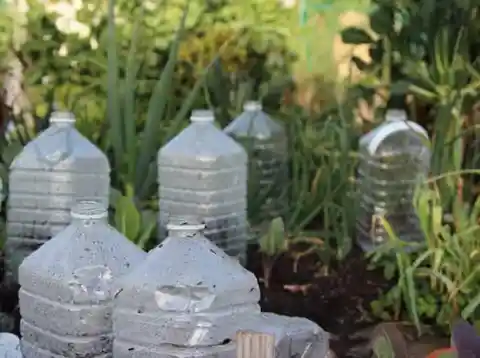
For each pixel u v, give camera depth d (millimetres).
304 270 2146
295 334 1554
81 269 1635
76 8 3117
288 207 2473
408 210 2301
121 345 1581
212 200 2141
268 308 1951
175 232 1618
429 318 1915
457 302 1862
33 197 2119
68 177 2111
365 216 2318
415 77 2432
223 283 1569
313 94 3105
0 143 2664
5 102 2891
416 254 2064
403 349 1796
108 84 2441
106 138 2613
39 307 1662
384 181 2307
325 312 1947
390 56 2580
